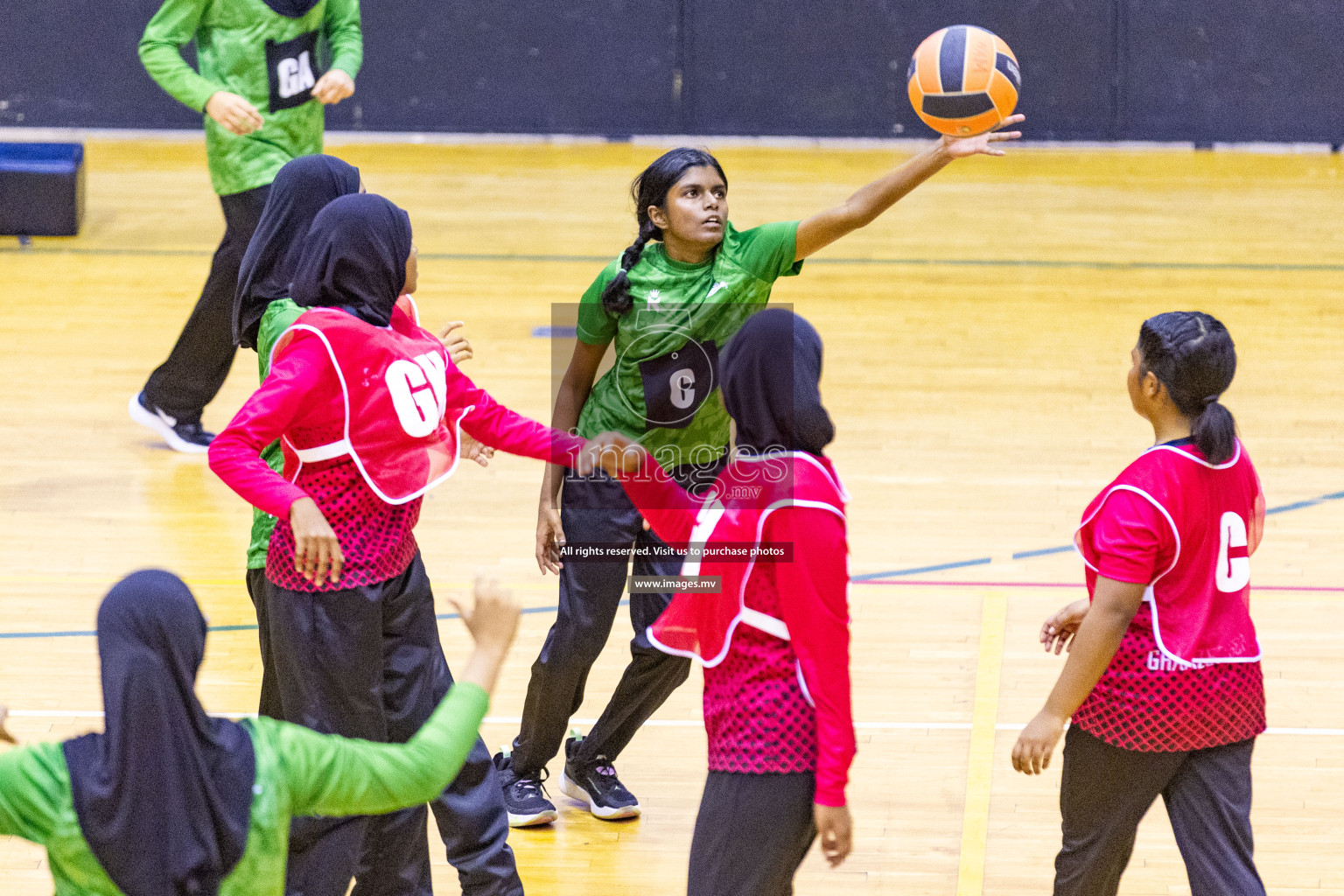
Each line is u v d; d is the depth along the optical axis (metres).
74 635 15.70
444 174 38.25
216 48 20.72
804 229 11.28
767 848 8.45
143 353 25.42
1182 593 9.20
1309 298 28.66
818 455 8.28
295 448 9.62
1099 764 9.45
